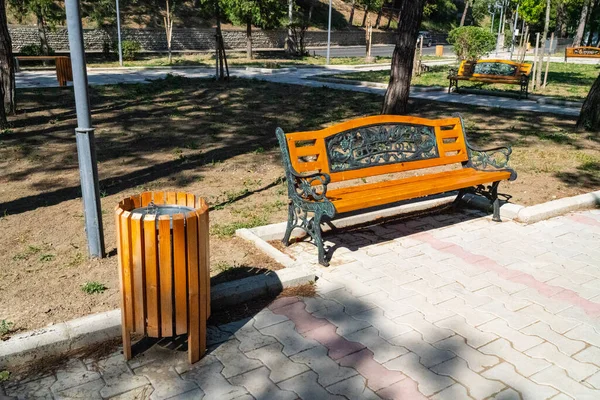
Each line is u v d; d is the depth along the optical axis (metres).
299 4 50.75
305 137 5.25
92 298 4.14
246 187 7.29
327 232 5.88
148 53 34.22
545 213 6.34
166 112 12.93
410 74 12.21
